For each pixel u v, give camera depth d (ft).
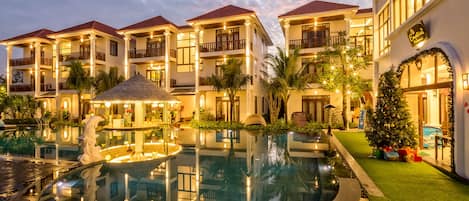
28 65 89.51
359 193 16.19
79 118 71.31
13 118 80.18
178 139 45.60
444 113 34.58
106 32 83.10
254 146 38.99
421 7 26.37
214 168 27.55
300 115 60.90
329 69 52.37
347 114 55.16
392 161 24.58
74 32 79.71
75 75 69.82
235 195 19.92
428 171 21.29
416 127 27.61
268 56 61.11
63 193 20.01
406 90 29.04
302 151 34.32
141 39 81.35
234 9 70.08
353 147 31.86
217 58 72.02
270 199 18.99
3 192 18.39
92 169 25.85
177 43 80.23
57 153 32.48
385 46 43.45
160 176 24.90
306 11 63.52
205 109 71.72
